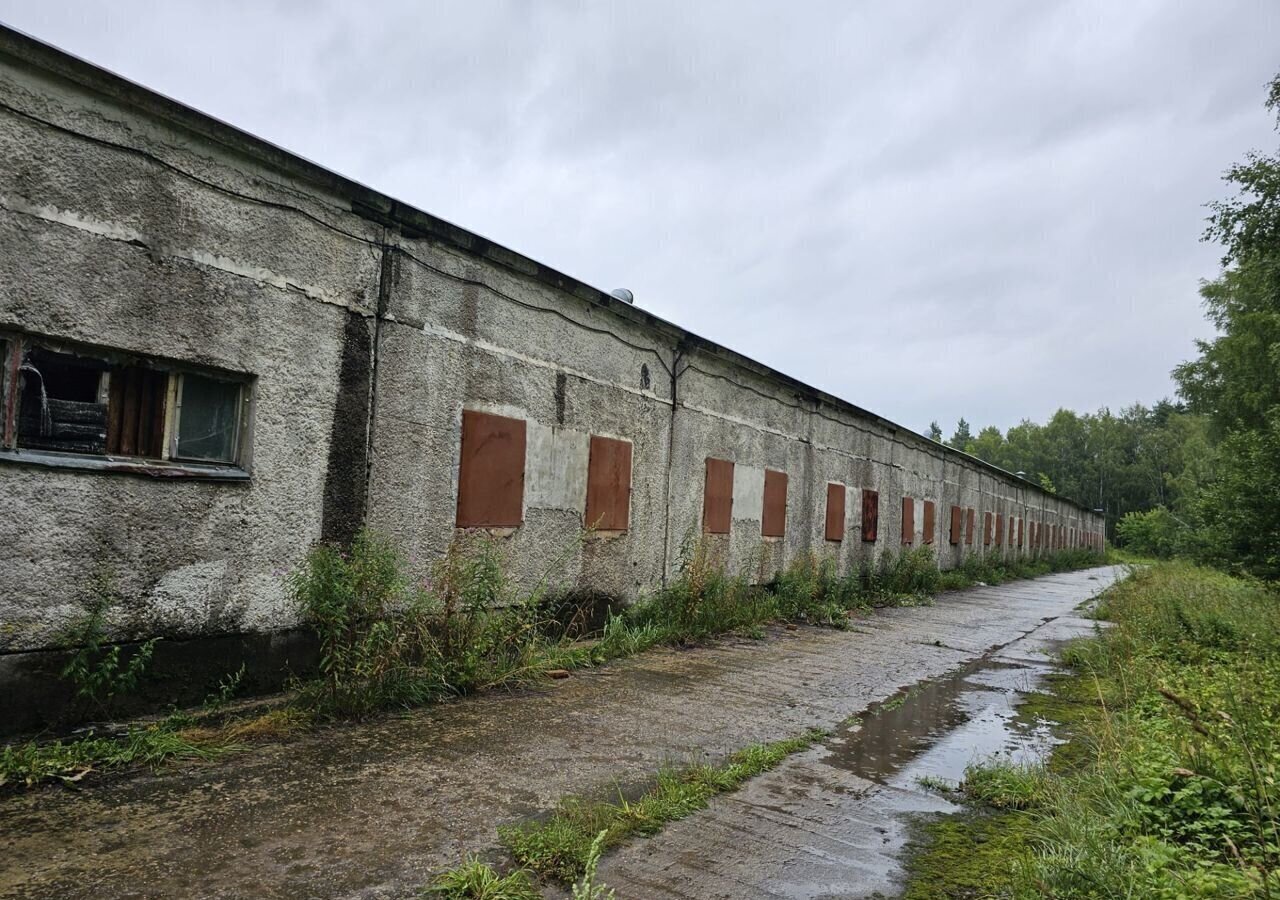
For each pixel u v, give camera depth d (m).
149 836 3.10
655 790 3.98
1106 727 4.78
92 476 4.12
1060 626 12.07
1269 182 12.91
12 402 3.89
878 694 6.67
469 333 6.54
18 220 3.83
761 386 11.70
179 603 4.51
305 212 5.19
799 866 3.25
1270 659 7.11
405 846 3.14
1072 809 3.68
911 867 3.30
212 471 4.69
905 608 13.64
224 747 4.15
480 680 5.90
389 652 5.14
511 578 7.00
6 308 3.79
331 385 5.38
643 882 3.01
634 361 8.84
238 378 4.87
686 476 9.88
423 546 6.10
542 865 3.03
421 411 6.08
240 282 4.80
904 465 17.86
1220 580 17.39
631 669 7.00
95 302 4.12
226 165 4.73
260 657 4.95
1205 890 2.68
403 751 4.32
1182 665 7.44
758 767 4.48
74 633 4.04
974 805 4.11
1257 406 25.22
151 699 4.40
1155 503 80.75
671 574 9.56
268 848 3.06
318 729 4.59
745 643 8.80
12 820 3.16
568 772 4.16
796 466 12.84
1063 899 2.85
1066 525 41.84
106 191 4.17
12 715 3.83
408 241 5.95
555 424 7.57
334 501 5.40
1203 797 3.61
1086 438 91.56
